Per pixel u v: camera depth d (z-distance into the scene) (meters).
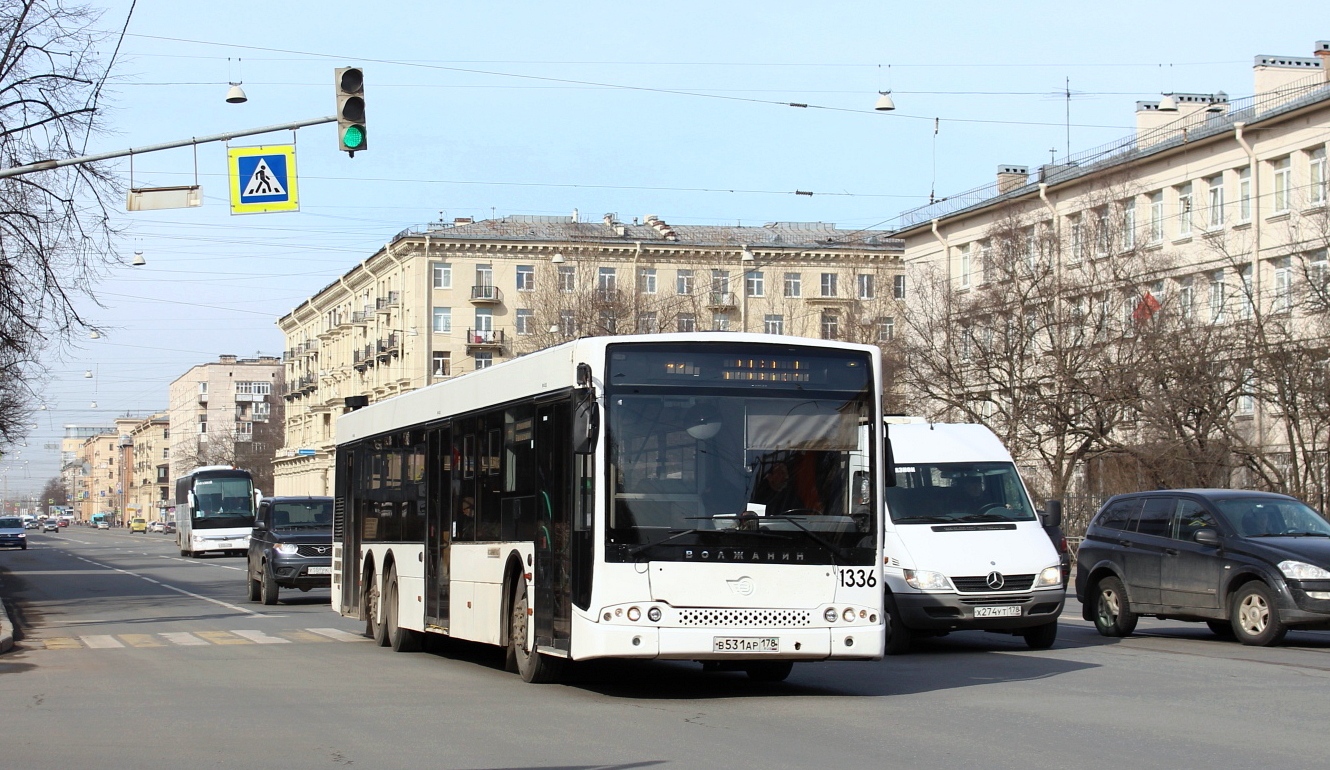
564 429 12.61
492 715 11.41
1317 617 16.14
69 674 15.23
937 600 16.62
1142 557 18.28
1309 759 8.95
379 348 90.56
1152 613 18.08
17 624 24.03
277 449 129.88
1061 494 42.03
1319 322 36.66
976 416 44.41
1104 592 18.88
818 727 10.58
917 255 66.00
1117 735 10.02
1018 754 9.20
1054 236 44.50
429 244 85.19
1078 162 57.75
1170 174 52.31
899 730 10.38
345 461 21.36
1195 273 43.72
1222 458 37.00
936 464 18.00
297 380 118.94
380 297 92.50
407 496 17.80
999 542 17.12
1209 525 17.53
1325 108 45.84
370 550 19.53
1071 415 41.94
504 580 14.13
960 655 16.73
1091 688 12.95
